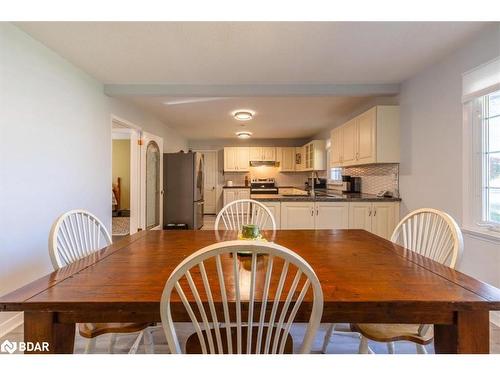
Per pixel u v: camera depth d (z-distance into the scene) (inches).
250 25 79.4
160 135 212.1
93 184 121.0
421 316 37.6
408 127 121.7
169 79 121.6
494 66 79.2
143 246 63.1
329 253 57.4
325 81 123.7
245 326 44.4
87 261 51.9
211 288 39.9
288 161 305.1
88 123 116.9
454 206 95.8
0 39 75.0
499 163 84.0
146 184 182.1
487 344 37.2
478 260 86.2
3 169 76.2
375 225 131.2
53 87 95.3
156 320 37.9
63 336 39.5
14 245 79.7
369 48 92.7
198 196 228.1
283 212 133.1
